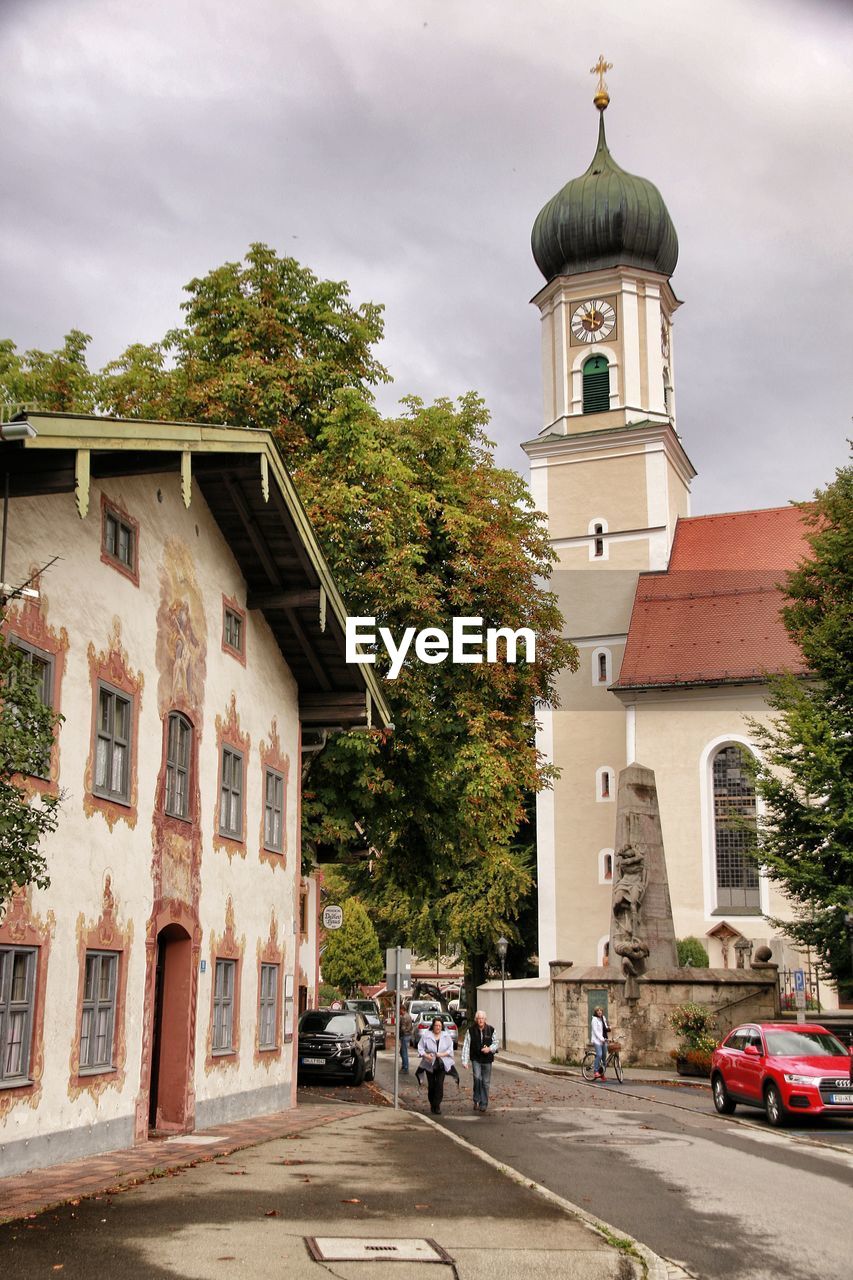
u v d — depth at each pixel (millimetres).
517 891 53594
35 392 29359
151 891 16938
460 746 28359
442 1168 14625
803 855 33062
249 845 21203
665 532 57781
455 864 31641
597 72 63406
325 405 28156
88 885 15055
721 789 50875
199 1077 18516
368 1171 14203
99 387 29625
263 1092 21375
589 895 54125
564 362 60812
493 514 30125
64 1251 9531
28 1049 13609
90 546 15391
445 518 28516
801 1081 21766
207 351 29125
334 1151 16000
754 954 38938
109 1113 15492
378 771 27500
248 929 20969
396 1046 23562
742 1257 10609
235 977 20281
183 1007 18109
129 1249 9664
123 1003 15977
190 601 18734
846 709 34219
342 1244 10102
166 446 15328
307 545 20578
